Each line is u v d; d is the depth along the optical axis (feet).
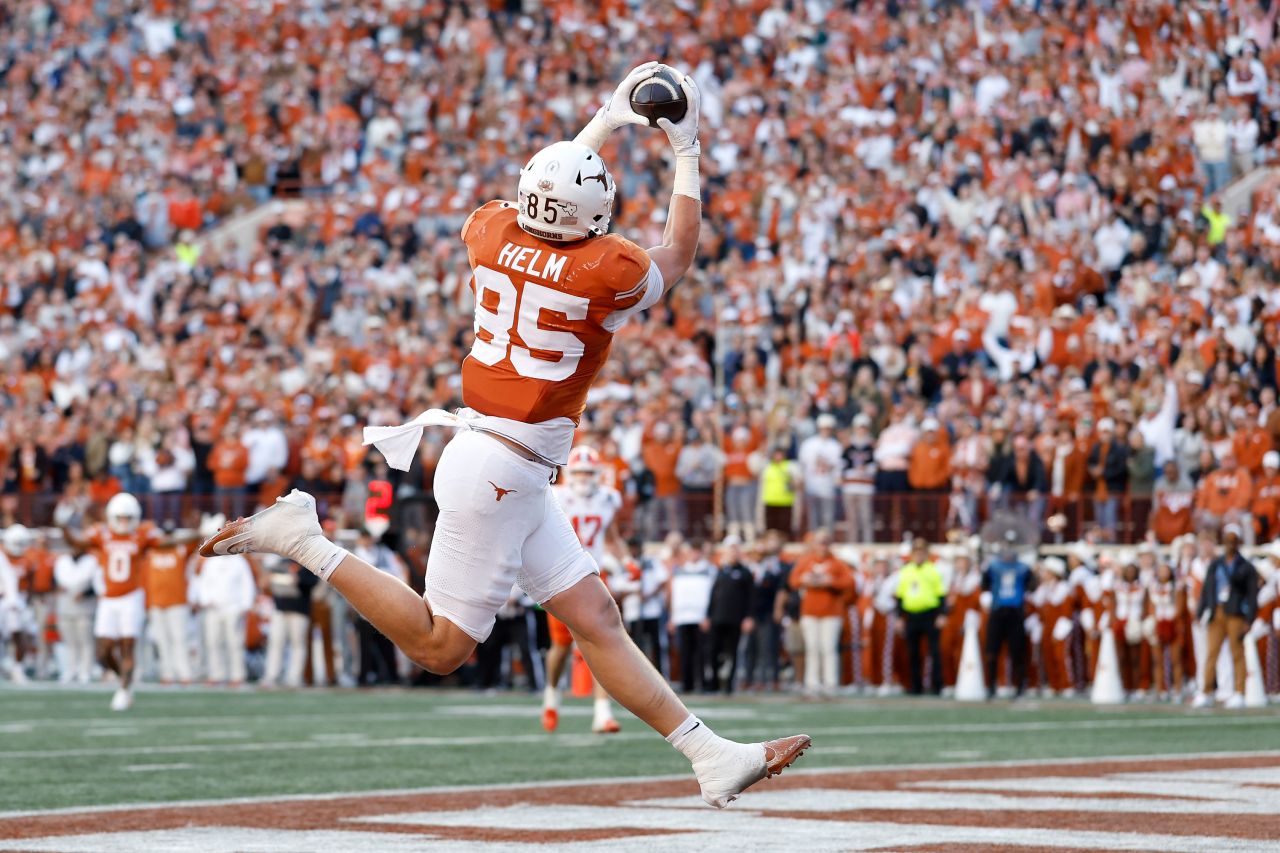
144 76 221.87
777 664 140.77
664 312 168.76
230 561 143.74
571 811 52.49
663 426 149.69
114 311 185.78
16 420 174.09
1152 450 136.87
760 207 177.88
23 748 78.18
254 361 175.22
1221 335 143.23
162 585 141.69
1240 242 154.51
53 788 60.23
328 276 185.47
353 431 156.66
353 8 224.12
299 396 161.17
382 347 171.12
